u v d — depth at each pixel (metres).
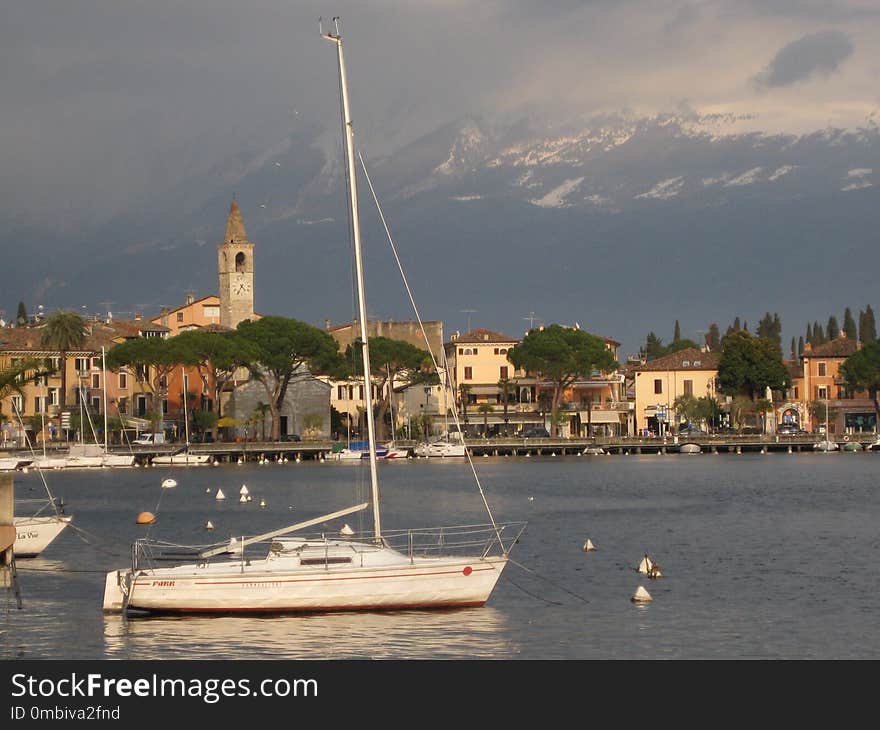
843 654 77.69
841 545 124.06
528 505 170.88
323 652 76.75
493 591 95.50
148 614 83.62
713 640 80.56
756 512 159.12
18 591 88.44
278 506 171.50
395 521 149.75
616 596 94.19
